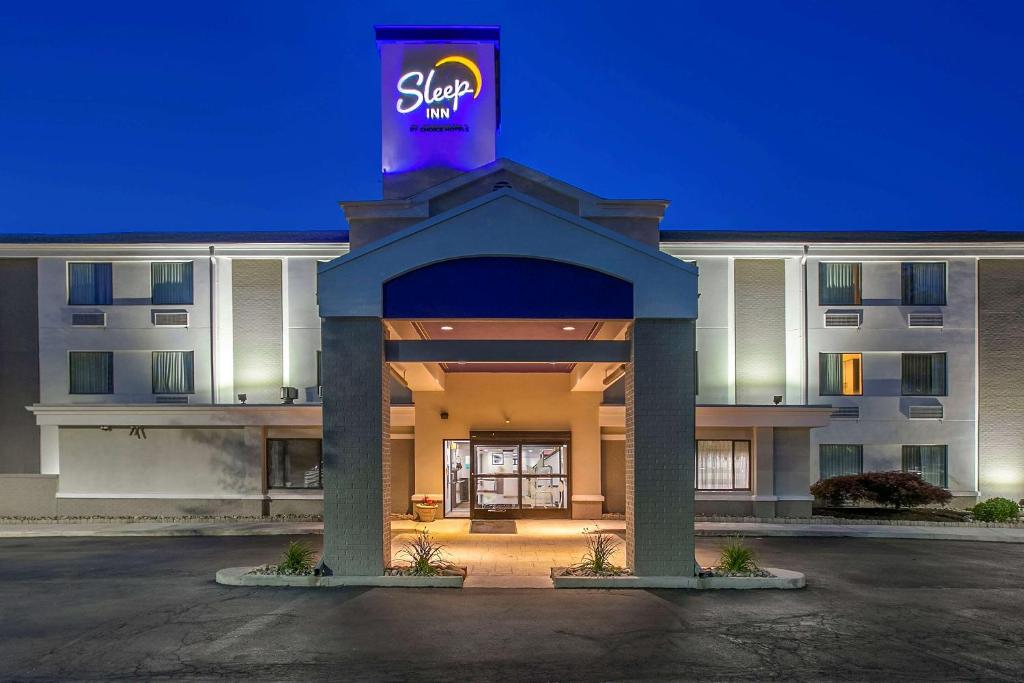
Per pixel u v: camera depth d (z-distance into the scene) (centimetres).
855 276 2734
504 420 2409
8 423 2686
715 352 2672
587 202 2112
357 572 1400
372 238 2131
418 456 2411
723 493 2383
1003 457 2697
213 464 2373
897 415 2697
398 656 980
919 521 2306
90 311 2700
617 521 2317
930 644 1055
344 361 1428
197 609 1213
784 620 1175
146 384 2697
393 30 2745
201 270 2702
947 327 2717
